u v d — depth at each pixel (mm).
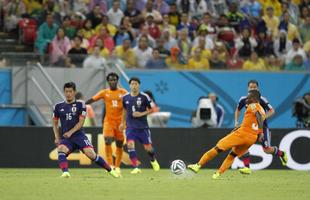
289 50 97438
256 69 92188
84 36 91000
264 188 47562
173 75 89375
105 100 65500
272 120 92375
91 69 84500
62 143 54812
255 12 103312
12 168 72062
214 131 75125
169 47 92000
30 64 84000
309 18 103250
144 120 64438
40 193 42281
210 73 90688
